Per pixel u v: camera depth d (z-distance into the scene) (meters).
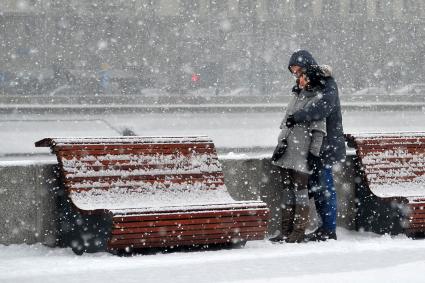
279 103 80.12
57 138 12.76
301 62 14.45
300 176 14.26
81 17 114.44
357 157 15.57
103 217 12.07
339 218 15.67
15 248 12.84
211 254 12.01
